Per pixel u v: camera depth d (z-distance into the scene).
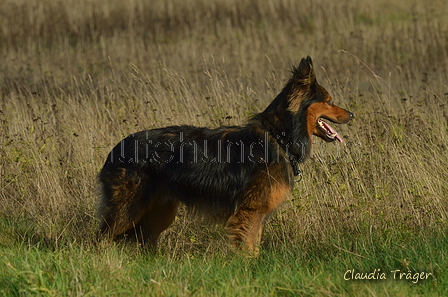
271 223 11.28
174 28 38.06
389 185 11.98
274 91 18.88
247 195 10.00
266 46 32.53
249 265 9.45
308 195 11.15
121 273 8.37
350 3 40.56
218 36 35.72
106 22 39.44
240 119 14.92
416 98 18.19
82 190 12.50
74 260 8.68
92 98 18.92
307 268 8.98
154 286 7.72
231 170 10.00
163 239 11.33
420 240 9.89
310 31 35.81
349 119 10.78
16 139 14.52
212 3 42.72
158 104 16.11
